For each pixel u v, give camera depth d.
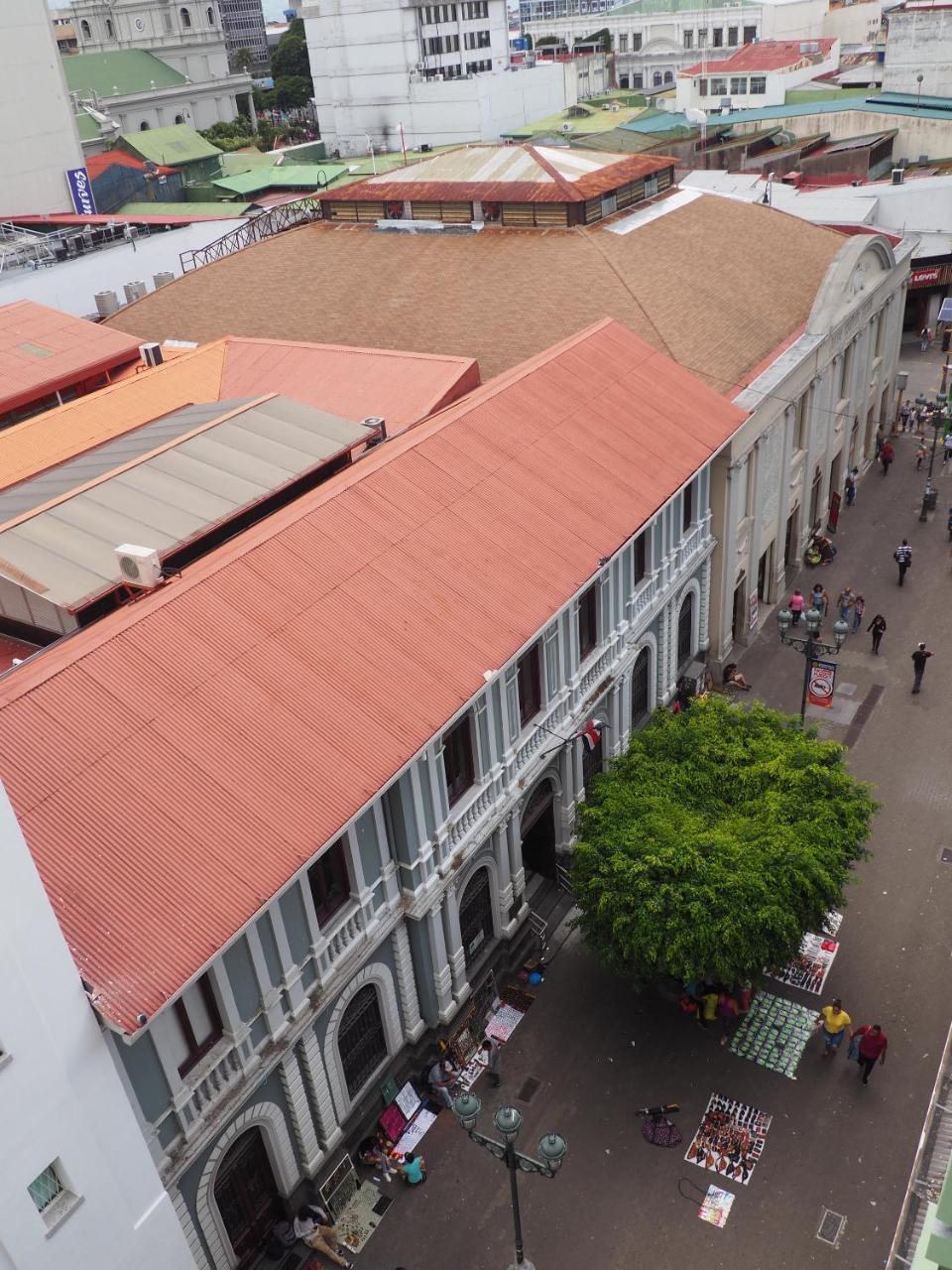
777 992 28.70
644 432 33.41
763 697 40.56
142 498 27.69
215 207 94.56
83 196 82.00
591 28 148.88
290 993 21.52
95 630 22.72
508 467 29.52
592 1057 27.41
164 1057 18.94
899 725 38.50
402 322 46.03
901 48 94.38
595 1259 23.05
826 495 51.44
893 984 28.70
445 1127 26.00
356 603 23.97
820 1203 23.78
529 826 29.86
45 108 78.38
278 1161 22.73
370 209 52.47
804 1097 26.08
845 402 51.69
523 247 46.81
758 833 26.06
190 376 39.91
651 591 34.06
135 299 59.72
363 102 120.75
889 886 31.73
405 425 35.16
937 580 47.25
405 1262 23.25
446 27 121.12
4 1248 15.79
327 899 22.70
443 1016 26.69
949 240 72.19
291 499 29.83
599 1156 25.05
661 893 24.61
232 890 18.17
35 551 25.03
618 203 49.53
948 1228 14.98
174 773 19.27
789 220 54.34
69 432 35.69
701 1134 25.36
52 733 18.92
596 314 42.56
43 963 15.52
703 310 43.81
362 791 20.53
